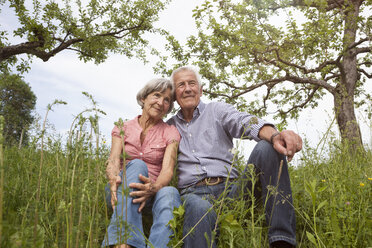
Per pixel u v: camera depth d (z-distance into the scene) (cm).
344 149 275
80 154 131
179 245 162
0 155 96
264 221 187
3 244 89
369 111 313
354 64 1088
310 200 200
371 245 150
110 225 158
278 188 182
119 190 180
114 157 212
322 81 1079
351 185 207
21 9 892
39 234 112
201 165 216
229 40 898
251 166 174
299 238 192
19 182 189
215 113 233
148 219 207
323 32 808
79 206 126
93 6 1070
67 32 1011
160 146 225
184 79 242
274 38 888
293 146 177
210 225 166
